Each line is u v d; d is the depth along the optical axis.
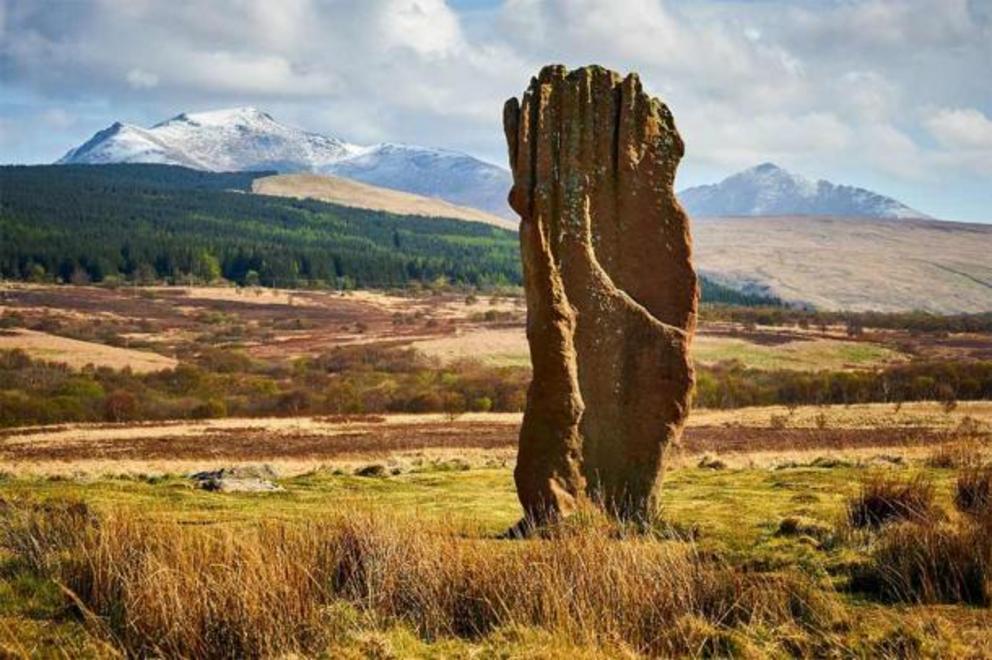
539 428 17.56
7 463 42.12
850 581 12.91
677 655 10.43
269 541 12.76
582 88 18.92
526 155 18.86
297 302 190.00
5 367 88.62
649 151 18.83
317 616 11.15
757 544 15.40
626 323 18.12
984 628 10.96
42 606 12.32
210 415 75.88
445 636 11.11
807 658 10.30
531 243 17.84
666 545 13.88
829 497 22.45
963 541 12.89
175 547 12.38
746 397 85.06
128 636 10.97
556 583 11.38
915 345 132.50
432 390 84.56
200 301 180.50
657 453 17.86
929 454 35.72
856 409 72.44
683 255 18.58
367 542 12.55
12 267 193.75
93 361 95.06
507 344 126.50
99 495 24.80
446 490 27.42
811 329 151.12
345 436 58.06
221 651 10.74
